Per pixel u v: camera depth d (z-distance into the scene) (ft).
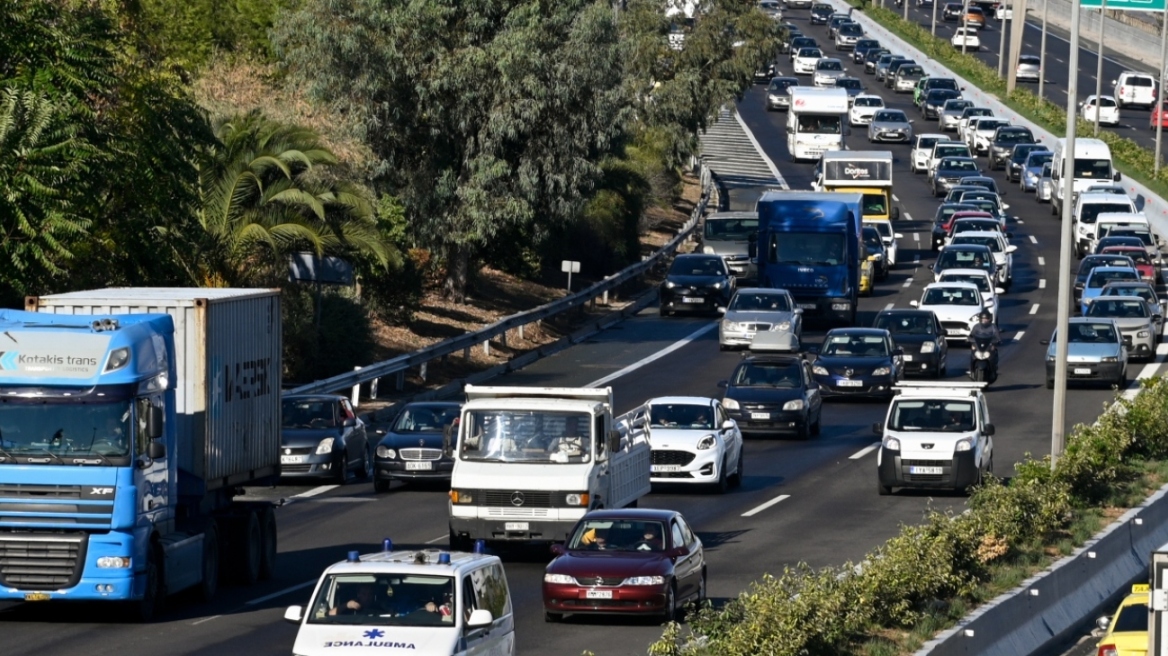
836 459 342.64
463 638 146.72
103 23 294.05
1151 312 495.41
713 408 312.50
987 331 431.02
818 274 529.45
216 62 493.36
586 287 583.99
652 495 303.48
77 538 189.26
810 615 165.27
